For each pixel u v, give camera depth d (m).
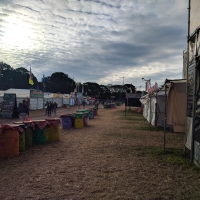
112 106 56.28
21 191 4.58
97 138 11.13
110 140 10.55
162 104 15.57
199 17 6.41
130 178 5.31
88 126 16.70
